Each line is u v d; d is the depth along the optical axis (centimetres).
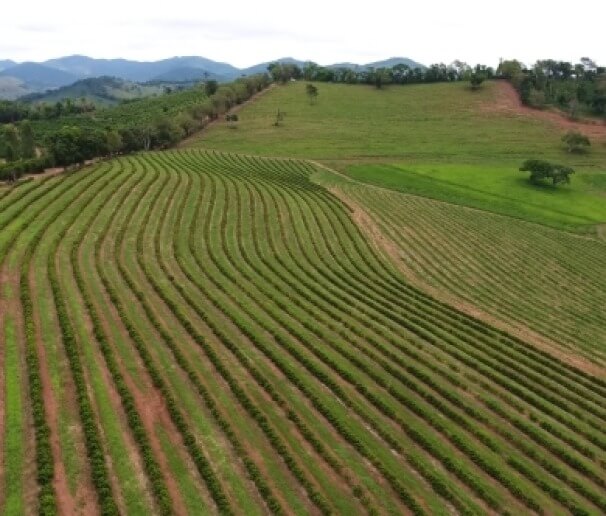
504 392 5172
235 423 4138
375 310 6638
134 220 8481
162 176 11200
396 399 4788
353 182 13212
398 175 14125
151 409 4144
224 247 8094
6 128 15275
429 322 6544
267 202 10450
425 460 4031
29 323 4978
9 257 6419
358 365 5231
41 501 3128
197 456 3672
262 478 3562
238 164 13812
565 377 5756
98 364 4612
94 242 7344
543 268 9025
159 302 6009
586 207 12681
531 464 4188
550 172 13712
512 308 7450
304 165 14562
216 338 5397
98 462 3462
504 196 12988
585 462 4281
